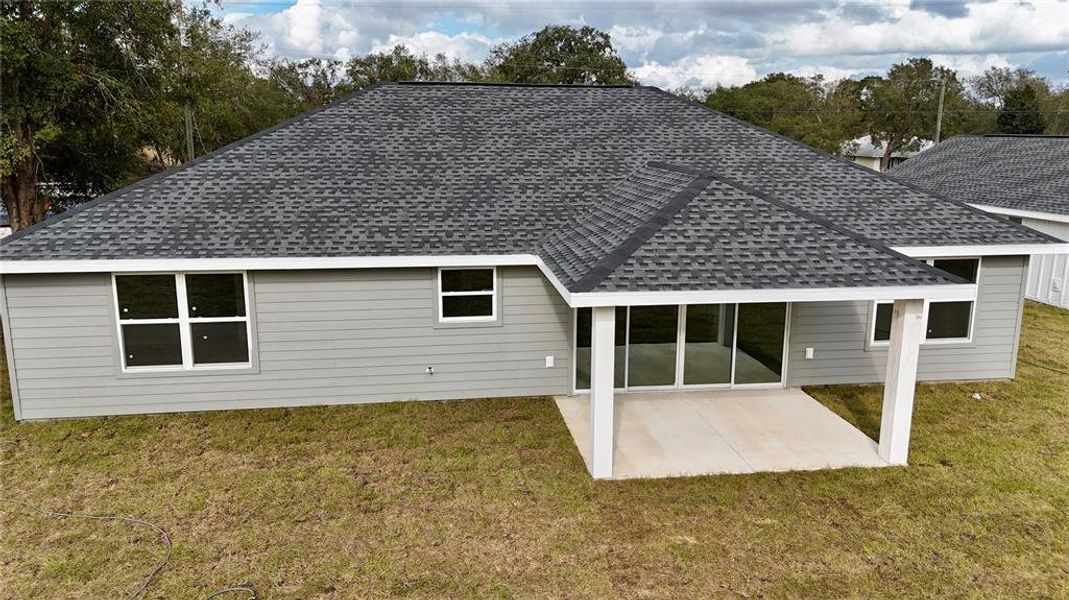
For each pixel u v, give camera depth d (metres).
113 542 7.43
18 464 9.29
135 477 8.92
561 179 13.42
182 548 7.32
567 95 16.73
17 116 18.09
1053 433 10.46
